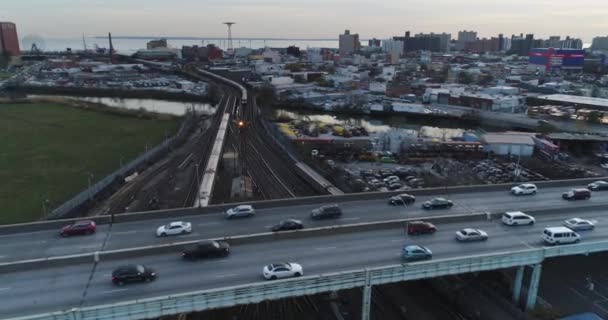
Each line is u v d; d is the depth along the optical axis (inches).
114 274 1590.8
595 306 1914.4
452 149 4626.0
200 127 6250.0
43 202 3193.9
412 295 2116.1
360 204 2524.6
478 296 2005.4
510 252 1814.7
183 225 2090.3
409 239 2021.4
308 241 1989.4
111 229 2145.7
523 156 4542.3
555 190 2842.0
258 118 6963.6
